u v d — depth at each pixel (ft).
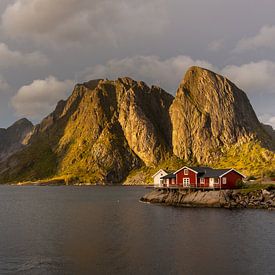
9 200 526.57
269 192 343.46
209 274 146.61
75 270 153.07
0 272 151.74
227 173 392.47
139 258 167.43
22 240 207.92
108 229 238.07
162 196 411.75
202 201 359.66
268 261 161.38
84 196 591.37
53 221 280.51
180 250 179.42
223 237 205.98
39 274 149.07
